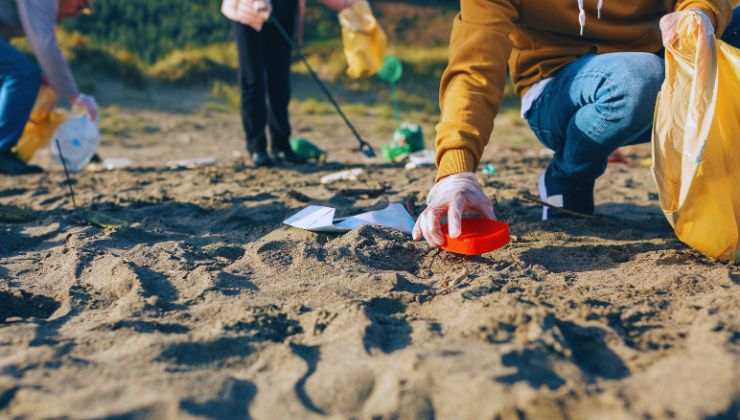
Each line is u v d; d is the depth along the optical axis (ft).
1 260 8.10
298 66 59.88
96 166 18.86
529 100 8.72
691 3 7.22
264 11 15.56
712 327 5.24
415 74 61.52
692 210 7.04
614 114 7.55
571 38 8.16
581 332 5.31
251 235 9.19
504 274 6.93
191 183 14.56
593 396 4.30
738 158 6.95
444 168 6.77
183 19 70.59
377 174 15.38
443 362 4.70
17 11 15.78
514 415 4.13
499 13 7.32
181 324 5.80
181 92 48.88
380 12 83.20
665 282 6.58
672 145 6.88
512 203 10.88
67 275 7.37
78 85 43.29
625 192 13.00
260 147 17.15
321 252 7.77
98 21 66.95
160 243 8.34
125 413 4.21
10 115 16.06
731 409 4.15
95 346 5.35
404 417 4.20
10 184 15.11
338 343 5.28
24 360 4.98
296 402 4.42
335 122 37.76
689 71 6.72
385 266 7.52
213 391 4.53
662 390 4.36
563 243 8.30
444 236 6.70
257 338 5.43
